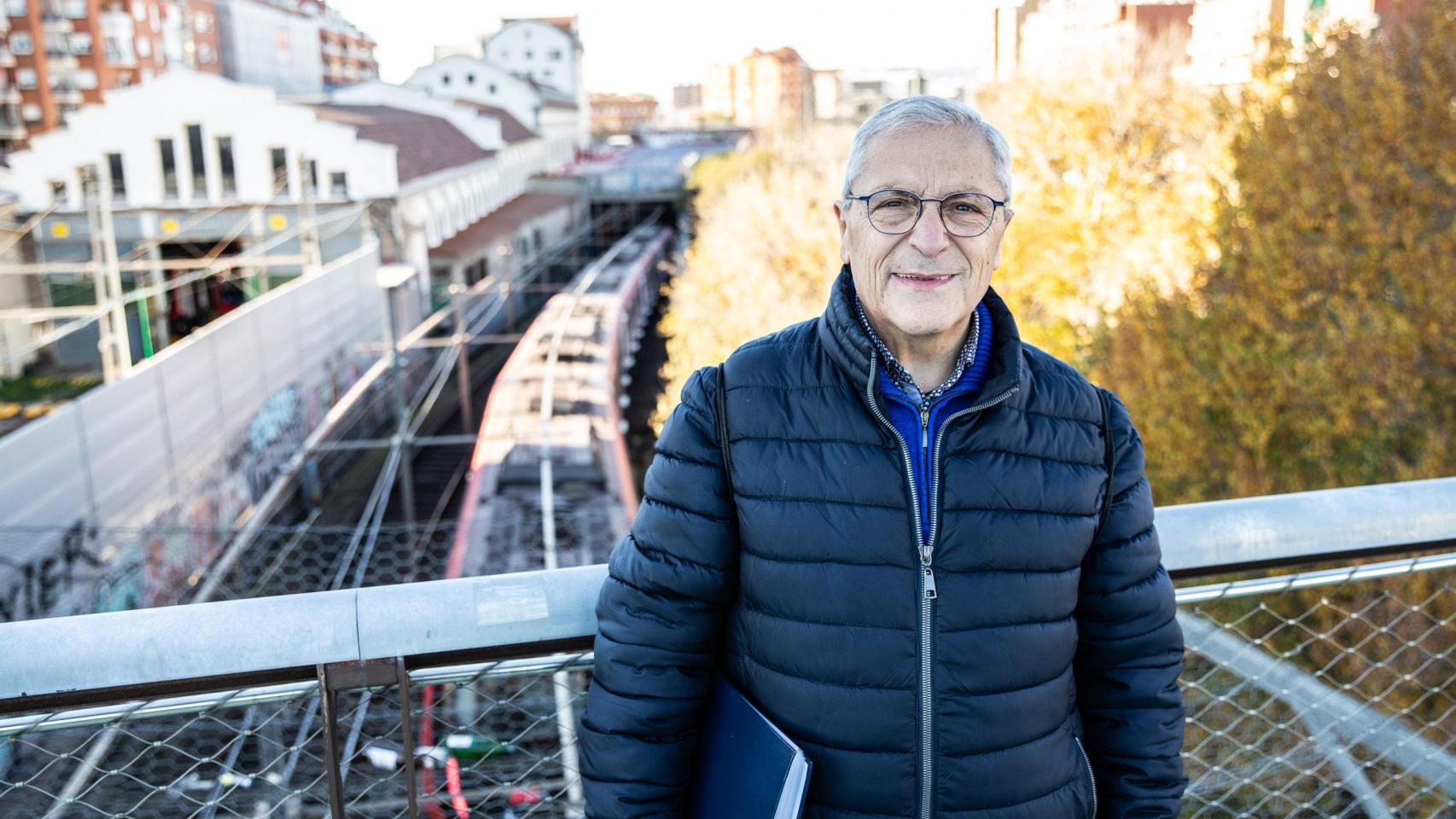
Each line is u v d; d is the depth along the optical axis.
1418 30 10.14
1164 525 1.54
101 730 1.33
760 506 1.34
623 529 12.34
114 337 21.08
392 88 49.03
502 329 35.16
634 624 1.35
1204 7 21.45
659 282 38.94
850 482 1.32
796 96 114.31
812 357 1.38
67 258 30.23
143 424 14.95
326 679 1.32
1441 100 9.47
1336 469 9.52
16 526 11.29
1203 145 17.52
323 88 85.00
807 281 20.73
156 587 14.62
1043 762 1.35
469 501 13.20
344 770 1.55
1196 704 2.27
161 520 15.20
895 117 1.33
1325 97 10.45
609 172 59.00
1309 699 2.02
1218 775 2.13
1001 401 1.35
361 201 30.72
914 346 1.37
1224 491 10.65
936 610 1.31
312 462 20.59
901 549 1.31
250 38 69.25
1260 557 1.57
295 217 30.47
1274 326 10.18
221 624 1.29
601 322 24.92
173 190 30.34
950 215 1.31
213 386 17.59
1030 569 1.34
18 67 49.97
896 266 1.32
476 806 1.62
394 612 1.33
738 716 1.35
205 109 30.00
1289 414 9.88
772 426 1.35
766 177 29.80
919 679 1.31
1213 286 11.01
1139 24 26.59
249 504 18.72
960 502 1.32
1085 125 18.64
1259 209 10.88
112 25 51.78
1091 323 15.45
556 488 13.48
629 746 1.33
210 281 31.67
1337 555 1.59
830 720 1.32
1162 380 11.15
